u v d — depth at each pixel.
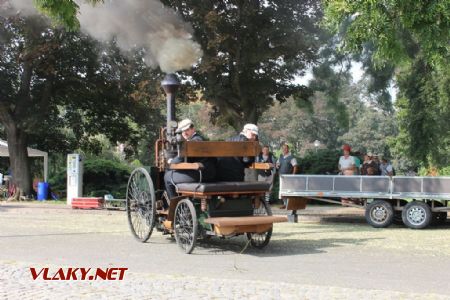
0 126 29.81
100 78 23.17
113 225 12.64
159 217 9.75
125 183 24.94
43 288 5.98
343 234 11.27
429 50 9.45
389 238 10.63
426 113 20.05
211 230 8.49
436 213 13.87
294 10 19.05
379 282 6.50
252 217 8.50
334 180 13.27
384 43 9.41
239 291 5.83
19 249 8.92
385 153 53.56
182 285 6.12
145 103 22.80
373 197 12.91
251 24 18.73
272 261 7.96
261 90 20.06
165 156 9.28
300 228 12.43
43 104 22.97
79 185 19.94
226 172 9.04
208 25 17.55
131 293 5.74
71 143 27.84
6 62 22.77
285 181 13.64
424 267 7.53
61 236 10.62
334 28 9.62
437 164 21.25
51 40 20.70
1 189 24.77
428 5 8.80
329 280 6.61
